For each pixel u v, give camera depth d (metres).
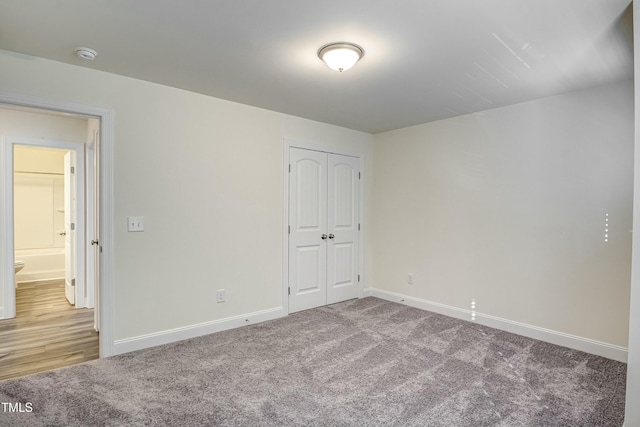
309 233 4.11
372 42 2.18
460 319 3.75
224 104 3.35
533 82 2.78
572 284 2.97
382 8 1.81
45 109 2.51
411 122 4.10
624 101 2.72
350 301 4.49
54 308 4.23
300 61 2.48
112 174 2.75
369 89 3.01
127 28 2.04
